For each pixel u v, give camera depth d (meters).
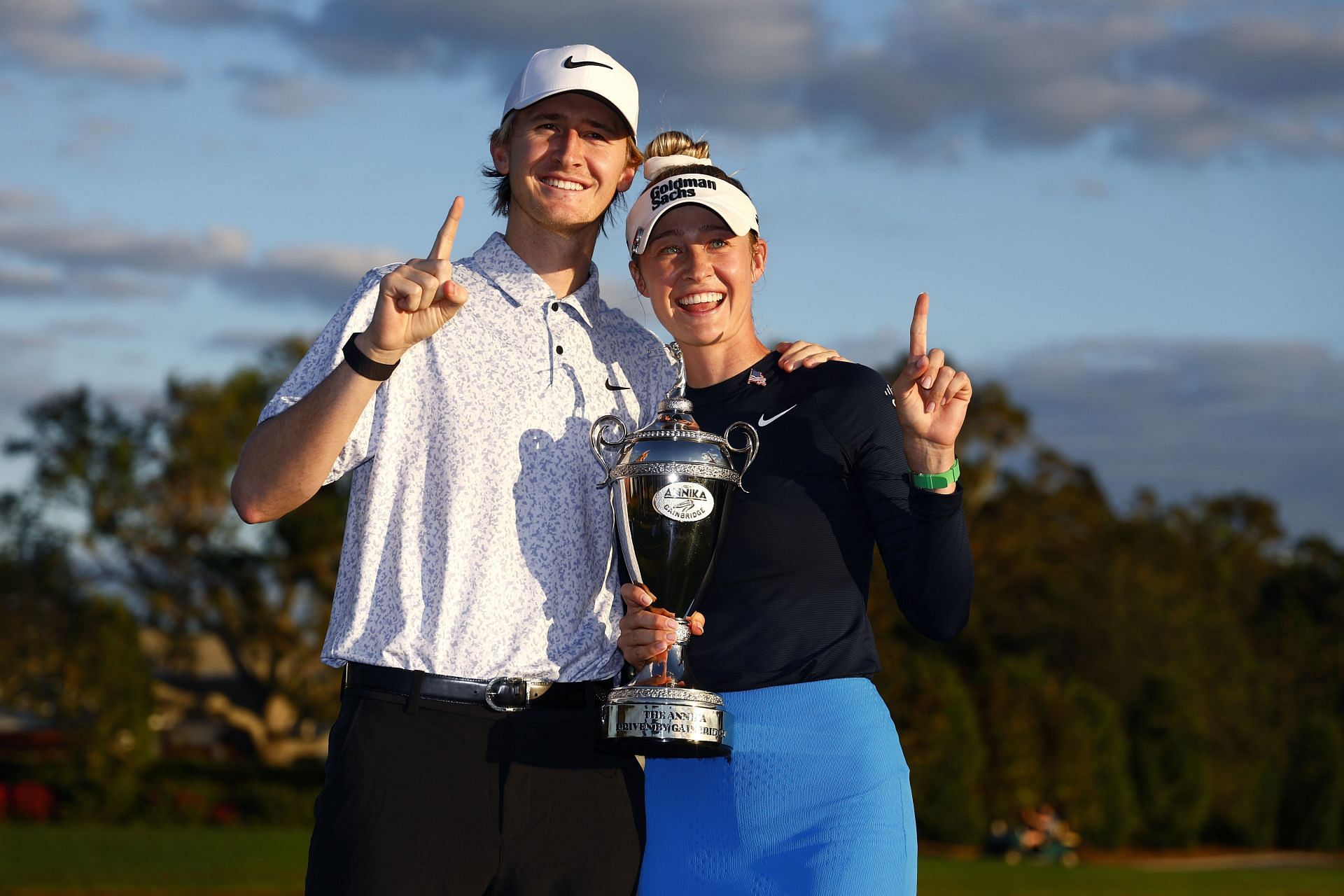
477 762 3.00
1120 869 23.31
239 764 36.44
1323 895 18.78
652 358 3.51
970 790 28.25
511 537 3.09
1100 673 38.28
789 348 3.50
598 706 3.18
